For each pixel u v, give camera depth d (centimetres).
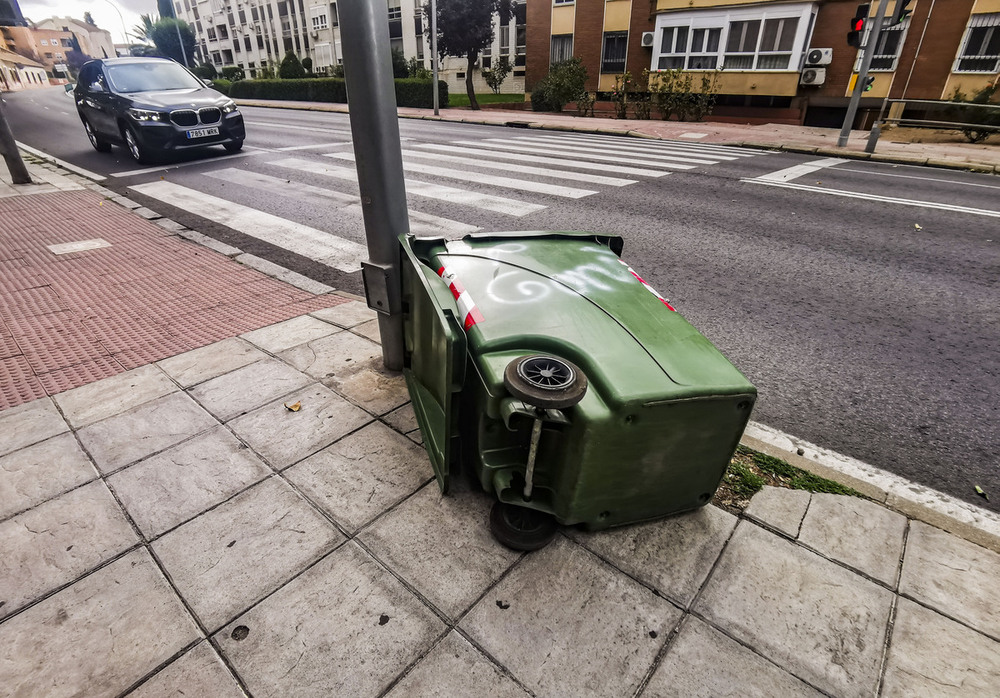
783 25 1984
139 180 940
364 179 290
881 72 1883
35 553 217
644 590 204
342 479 256
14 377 341
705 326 431
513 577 207
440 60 4094
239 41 5966
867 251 602
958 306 469
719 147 1463
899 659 182
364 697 168
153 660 178
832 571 213
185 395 322
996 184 1010
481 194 832
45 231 643
